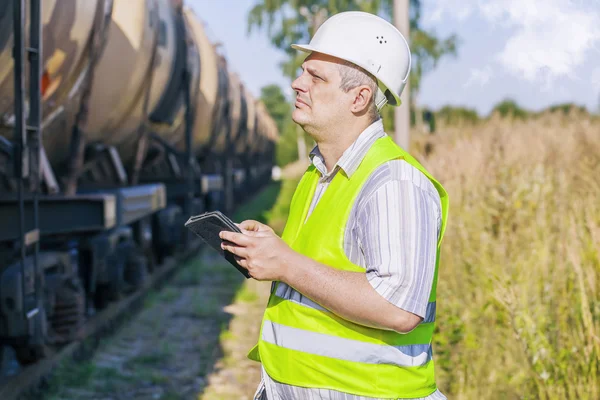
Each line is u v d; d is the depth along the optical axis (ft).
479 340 16.26
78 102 22.36
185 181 44.88
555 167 23.89
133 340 25.22
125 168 35.40
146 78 29.71
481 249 17.92
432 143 37.81
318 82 6.88
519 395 14.32
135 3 27.43
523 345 13.29
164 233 40.11
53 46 19.19
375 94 6.89
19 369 18.74
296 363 6.84
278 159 312.91
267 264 6.43
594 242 13.65
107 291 27.30
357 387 6.59
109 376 20.47
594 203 17.02
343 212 6.66
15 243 17.94
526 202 20.01
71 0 19.40
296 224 7.51
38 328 17.48
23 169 15.12
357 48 6.73
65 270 21.21
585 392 12.33
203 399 18.81
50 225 19.07
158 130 39.22
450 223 20.20
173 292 34.42
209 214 6.75
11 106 17.48
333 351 6.64
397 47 6.86
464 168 23.62
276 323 7.13
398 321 6.17
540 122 36.06
